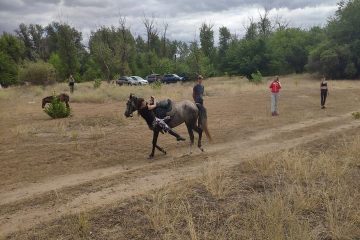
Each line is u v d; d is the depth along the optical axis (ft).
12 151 38.78
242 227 19.97
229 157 34.73
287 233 19.07
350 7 160.45
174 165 32.48
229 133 45.70
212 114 61.46
